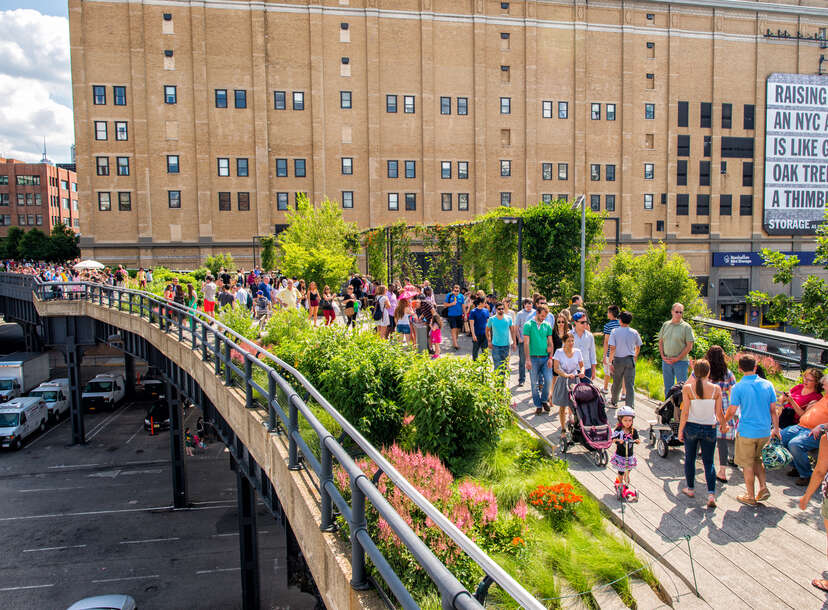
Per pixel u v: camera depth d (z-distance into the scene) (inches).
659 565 219.8
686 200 2199.8
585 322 396.5
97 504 968.9
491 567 82.0
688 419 270.5
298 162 1907.0
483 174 2009.1
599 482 296.2
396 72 1951.3
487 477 304.8
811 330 649.6
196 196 1846.7
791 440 289.9
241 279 1246.9
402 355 379.6
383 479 204.4
